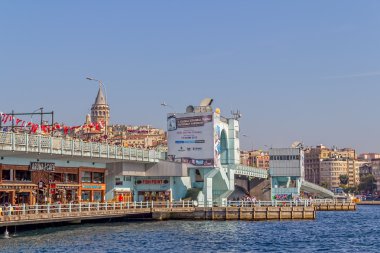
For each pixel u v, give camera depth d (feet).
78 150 254.27
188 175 352.08
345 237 250.78
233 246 205.26
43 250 173.99
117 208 280.51
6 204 225.97
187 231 252.62
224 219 323.16
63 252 172.14
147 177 340.18
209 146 342.03
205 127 342.64
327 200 545.44
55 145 237.04
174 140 347.15
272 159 523.29
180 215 320.91
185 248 195.21
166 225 281.54
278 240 228.84
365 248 209.05
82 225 270.67
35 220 206.90
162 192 337.52
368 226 321.32
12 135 212.64
